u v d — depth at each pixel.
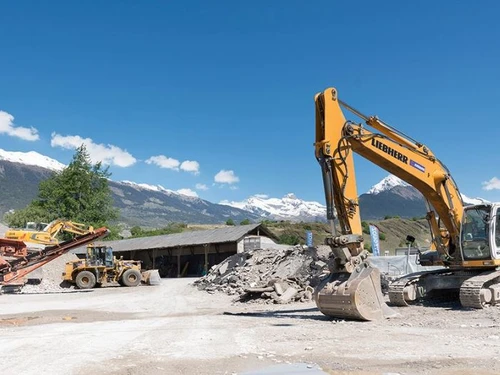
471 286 14.10
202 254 53.31
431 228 16.22
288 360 7.74
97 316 16.02
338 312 12.34
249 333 10.71
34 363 7.86
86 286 33.91
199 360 7.87
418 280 15.94
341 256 12.31
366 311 12.07
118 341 9.95
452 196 15.53
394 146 14.16
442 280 15.91
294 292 19.56
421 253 17.11
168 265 56.59
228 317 14.40
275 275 26.06
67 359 8.13
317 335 10.12
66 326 12.80
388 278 22.19
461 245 15.39
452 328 10.91
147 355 8.38
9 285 29.19
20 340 10.23
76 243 31.86
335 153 12.71
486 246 14.96
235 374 6.85
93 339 10.26
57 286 34.22
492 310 13.61
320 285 12.82
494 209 14.93
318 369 7.01
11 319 15.19
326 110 12.71
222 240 46.94
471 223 15.38
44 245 32.81
